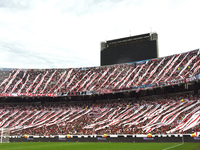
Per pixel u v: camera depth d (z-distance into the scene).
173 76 55.09
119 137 47.44
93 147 35.50
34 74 76.25
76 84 69.50
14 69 77.75
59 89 69.00
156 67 62.16
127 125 52.88
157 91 60.62
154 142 42.78
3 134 54.44
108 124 55.78
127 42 71.75
